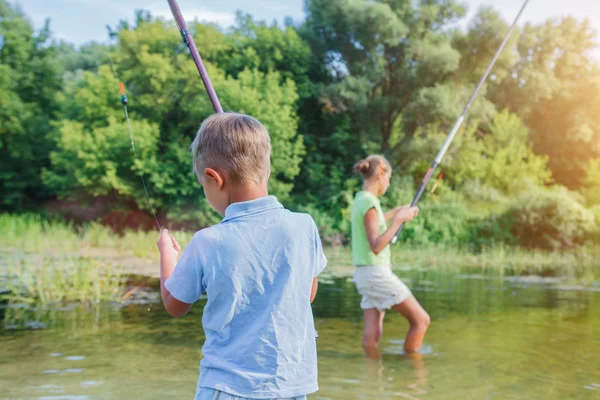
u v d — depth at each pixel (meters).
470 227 13.73
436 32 17.69
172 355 3.62
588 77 22.05
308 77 17.12
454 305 5.79
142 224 15.25
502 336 4.38
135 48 15.64
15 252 9.53
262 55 16.75
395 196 15.16
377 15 16.25
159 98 15.36
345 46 17.31
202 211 14.77
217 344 1.47
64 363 3.40
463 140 17.06
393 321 5.01
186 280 1.49
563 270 9.69
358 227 4.05
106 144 14.41
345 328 4.59
